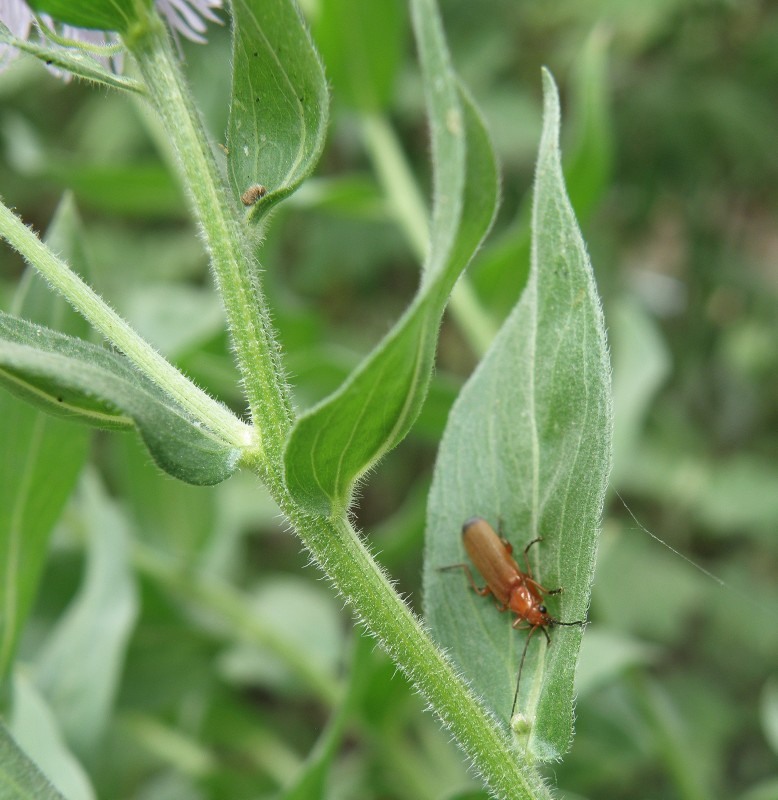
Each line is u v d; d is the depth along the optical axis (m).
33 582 0.13
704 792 0.18
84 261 0.12
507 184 0.32
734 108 0.31
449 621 0.10
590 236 0.32
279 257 0.35
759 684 0.28
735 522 0.29
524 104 0.31
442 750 0.21
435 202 0.08
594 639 0.17
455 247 0.08
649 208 0.32
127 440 0.19
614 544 0.25
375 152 0.21
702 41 0.32
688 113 0.31
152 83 0.09
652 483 0.30
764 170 0.32
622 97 0.31
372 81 0.21
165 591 0.19
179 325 0.22
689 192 0.32
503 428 0.10
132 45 0.09
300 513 0.09
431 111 0.08
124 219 0.37
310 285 0.33
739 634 0.28
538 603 0.10
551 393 0.10
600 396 0.09
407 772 0.18
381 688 0.17
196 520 0.19
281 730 0.26
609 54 0.32
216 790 0.20
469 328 0.19
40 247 0.09
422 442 0.33
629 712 0.19
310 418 0.08
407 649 0.09
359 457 0.09
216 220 0.09
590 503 0.09
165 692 0.19
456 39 0.31
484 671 0.10
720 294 0.36
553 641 0.10
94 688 0.15
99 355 0.09
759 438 0.34
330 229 0.32
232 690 0.21
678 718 0.24
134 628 0.19
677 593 0.26
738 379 0.35
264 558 0.30
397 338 0.08
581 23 0.31
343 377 0.20
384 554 0.18
